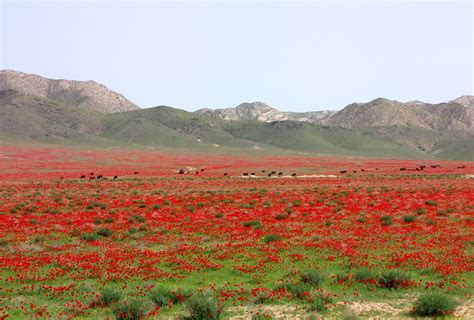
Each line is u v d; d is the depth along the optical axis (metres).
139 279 19.61
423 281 17.98
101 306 16.00
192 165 134.00
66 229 31.92
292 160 178.38
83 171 106.31
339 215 35.28
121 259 22.70
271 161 165.00
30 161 136.50
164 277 19.81
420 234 26.91
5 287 18.75
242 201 47.53
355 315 14.02
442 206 38.88
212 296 15.99
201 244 26.86
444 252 22.25
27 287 18.55
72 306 15.95
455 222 30.42
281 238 27.06
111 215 38.75
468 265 19.70
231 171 111.19
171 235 29.59
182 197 52.50
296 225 31.38
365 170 113.69
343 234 27.50
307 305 15.30
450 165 148.00
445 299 13.95
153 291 16.77
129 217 36.91
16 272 20.89
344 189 60.62
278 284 17.86
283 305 15.54
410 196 47.66
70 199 52.12
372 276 18.06
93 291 17.73
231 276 20.11
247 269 20.61
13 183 76.25
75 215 38.66
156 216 37.66
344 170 114.00
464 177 86.62
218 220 34.66
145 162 146.88
